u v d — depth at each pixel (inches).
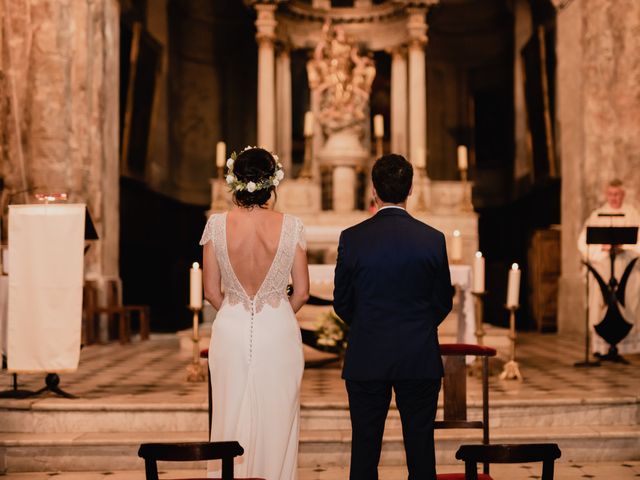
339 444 213.6
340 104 511.5
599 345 334.3
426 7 563.2
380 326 133.2
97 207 402.6
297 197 513.3
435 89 686.5
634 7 403.9
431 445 132.1
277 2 558.6
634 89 404.8
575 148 439.8
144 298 566.9
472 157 679.7
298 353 146.6
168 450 105.1
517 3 624.7
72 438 212.4
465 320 290.2
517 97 627.5
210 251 146.0
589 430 223.1
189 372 267.7
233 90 674.2
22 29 383.2
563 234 460.1
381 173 139.1
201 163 663.8
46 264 220.5
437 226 489.1
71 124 392.2
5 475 207.0
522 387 254.7
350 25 594.9
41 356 220.5
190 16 650.8
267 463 142.3
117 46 438.3
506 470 209.2
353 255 135.7
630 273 334.6
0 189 372.5
